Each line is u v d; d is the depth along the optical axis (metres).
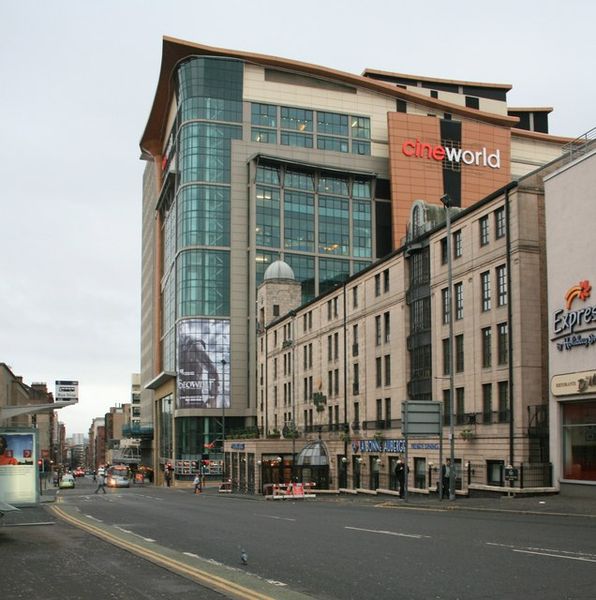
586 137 34.66
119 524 21.20
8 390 75.88
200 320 105.81
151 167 160.50
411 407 32.06
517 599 9.10
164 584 10.41
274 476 64.44
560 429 32.56
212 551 14.32
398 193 112.50
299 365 68.38
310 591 9.94
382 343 51.16
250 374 105.88
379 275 52.41
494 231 38.06
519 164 126.94
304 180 113.44
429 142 115.31
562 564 11.52
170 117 126.19
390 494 44.19
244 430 73.69
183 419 105.88
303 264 110.62
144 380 166.00
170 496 54.94
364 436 52.66
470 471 38.38
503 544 14.22
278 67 115.00
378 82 118.50
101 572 11.51
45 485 72.31
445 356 42.78
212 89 111.44
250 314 107.00
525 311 35.34
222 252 108.00
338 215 114.38
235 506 33.31
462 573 10.96
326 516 23.69
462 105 128.25
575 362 31.39
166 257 129.75
